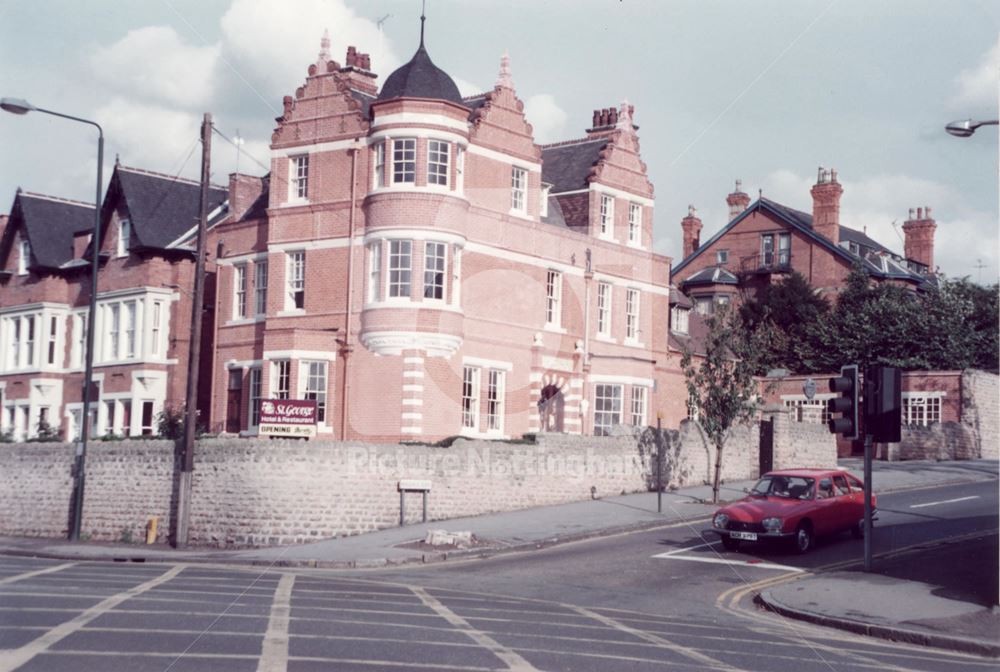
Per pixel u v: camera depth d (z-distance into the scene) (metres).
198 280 28.14
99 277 44.03
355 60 38.91
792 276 56.72
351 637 12.01
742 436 37.34
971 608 16.81
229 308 38.06
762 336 31.67
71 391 44.66
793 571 21.00
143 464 29.91
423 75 33.75
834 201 60.59
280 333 34.31
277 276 35.88
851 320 51.91
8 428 44.31
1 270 47.31
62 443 32.16
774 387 32.12
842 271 59.34
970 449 46.38
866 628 15.54
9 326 46.91
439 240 33.06
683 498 31.88
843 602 17.30
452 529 26.67
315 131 35.59
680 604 17.48
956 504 30.56
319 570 21.58
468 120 35.12
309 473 27.02
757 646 13.23
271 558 23.03
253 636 11.82
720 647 12.91
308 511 26.86
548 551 24.05
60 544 29.00
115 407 41.91
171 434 35.28
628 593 18.45
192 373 27.91
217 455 27.80
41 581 16.97
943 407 47.12
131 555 25.09
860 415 20.28
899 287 54.50
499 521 28.00
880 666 12.25
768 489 24.77
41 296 45.38
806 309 54.53
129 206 42.09
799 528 23.05
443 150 33.56
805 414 49.06
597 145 41.91
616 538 25.73
